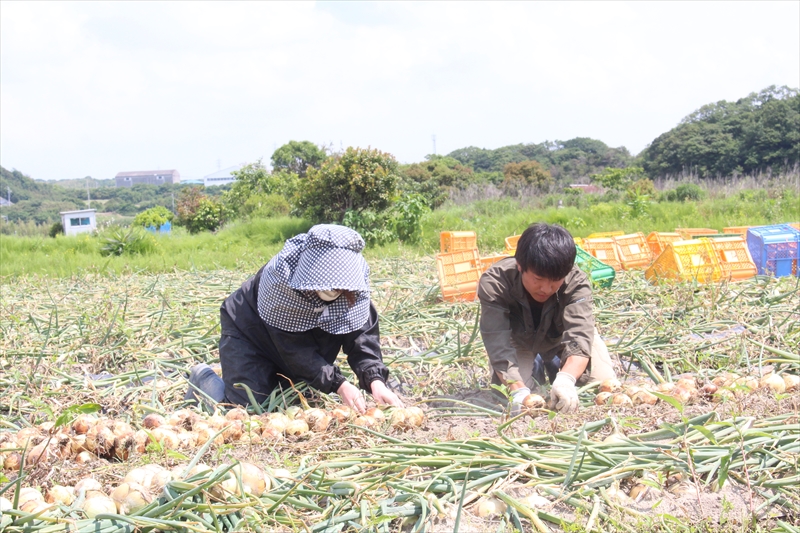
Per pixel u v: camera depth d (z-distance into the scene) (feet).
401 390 13.99
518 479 8.32
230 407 12.42
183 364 17.31
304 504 7.64
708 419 9.30
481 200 81.71
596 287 22.77
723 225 46.91
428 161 137.49
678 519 7.26
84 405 8.28
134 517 6.98
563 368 11.44
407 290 26.53
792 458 8.41
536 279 10.91
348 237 11.12
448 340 17.61
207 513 7.41
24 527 6.87
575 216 54.49
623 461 8.23
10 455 9.07
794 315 18.29
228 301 13.29
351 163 53.06
